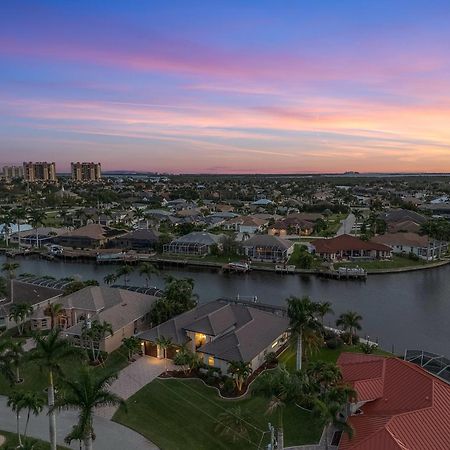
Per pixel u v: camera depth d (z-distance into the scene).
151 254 157.38
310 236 189.25
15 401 46.03
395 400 48.25
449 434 42.72
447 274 133.25
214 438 49.12
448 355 75.62
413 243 151.25
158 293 92.81
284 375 44.28
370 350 70.50
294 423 51.00
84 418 38.66
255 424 51.09
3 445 46.47
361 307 101.94
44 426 51.06
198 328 69.56
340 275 127.44
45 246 171.38
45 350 43.41
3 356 54.84
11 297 85.38
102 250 162.50
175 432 50.22
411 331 86.56
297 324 61.94
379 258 145.25
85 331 68.38
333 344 72.75
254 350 64.25
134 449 46.97
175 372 63.59
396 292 114.38
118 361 67.69
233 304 80.31
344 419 48.50
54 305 77.88
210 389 59.16
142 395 57.62
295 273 133.50
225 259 148.12
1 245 176.12
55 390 53.53
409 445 40.81
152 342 68.44
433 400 46.25
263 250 147.00
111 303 80.62
